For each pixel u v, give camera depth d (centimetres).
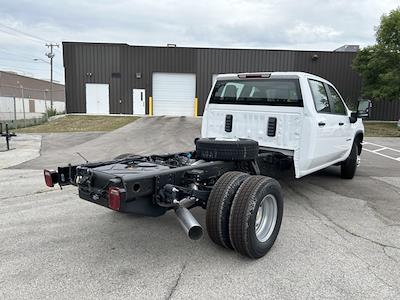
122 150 1121
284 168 518
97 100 2727
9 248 363
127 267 325
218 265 330
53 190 606
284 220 457
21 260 337
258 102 527
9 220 450
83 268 322
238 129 552
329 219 464
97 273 313
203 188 370
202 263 334
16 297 273
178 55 2695
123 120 2284
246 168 438
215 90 581
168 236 401
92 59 2677
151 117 2523
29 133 1695
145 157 443
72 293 279
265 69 2691
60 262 333
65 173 370
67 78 2692
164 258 344
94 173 340
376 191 617
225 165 416
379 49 2239
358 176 753
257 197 330
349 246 376
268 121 515
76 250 361
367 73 2341
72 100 2719
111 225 434
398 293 284
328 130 545
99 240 387
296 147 490
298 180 703
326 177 735
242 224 322
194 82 2742
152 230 419
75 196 566
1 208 500
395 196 584
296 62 2677
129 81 2714
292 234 409
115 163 400
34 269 319
